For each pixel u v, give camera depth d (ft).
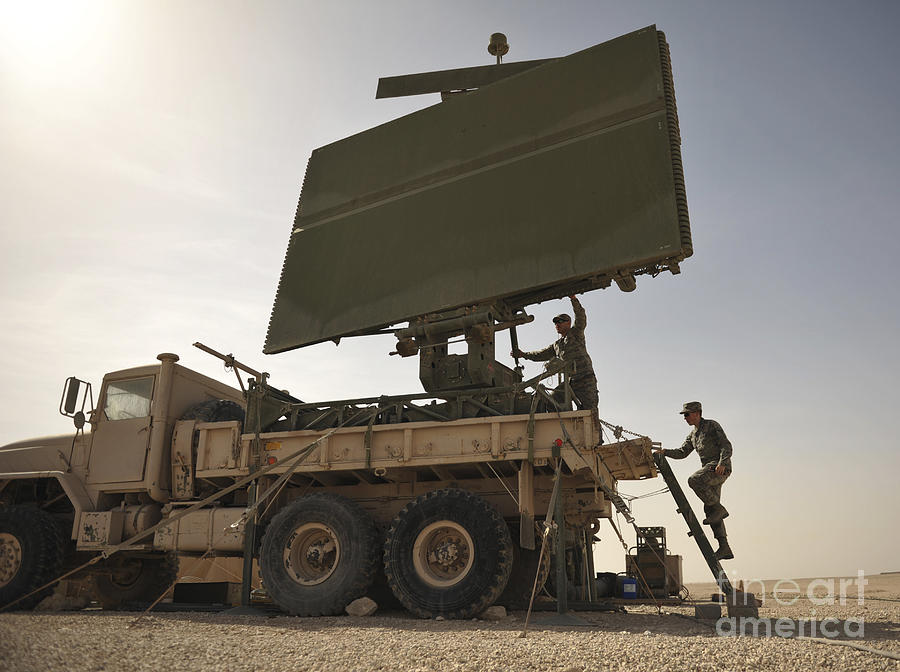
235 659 13.92
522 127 28.94
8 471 30.99
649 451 23.82
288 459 25.36
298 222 33.81
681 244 23.76
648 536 41.19
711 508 23.22
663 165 25.05
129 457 29.43
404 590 23.26
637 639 16.94
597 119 27.20
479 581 22.50
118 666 12.58
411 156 31.53
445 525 23.54
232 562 39.60
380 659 13.99
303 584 24.40
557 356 27.37
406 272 29.37
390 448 25.48
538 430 23.88
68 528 30.19
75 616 23.43
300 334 31.14
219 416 30.50
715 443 23.36
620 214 25.30
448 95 33.04
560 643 16.11
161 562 33.96
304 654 14.62
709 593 47.11
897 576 54.90
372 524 24.98
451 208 29.32
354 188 32.65
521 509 23.82
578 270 25.40
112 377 30.71
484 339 26.94
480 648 15.29
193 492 28.60
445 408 25.72
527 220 27.22
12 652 12.44
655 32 27.04
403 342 29.12
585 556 33.09
